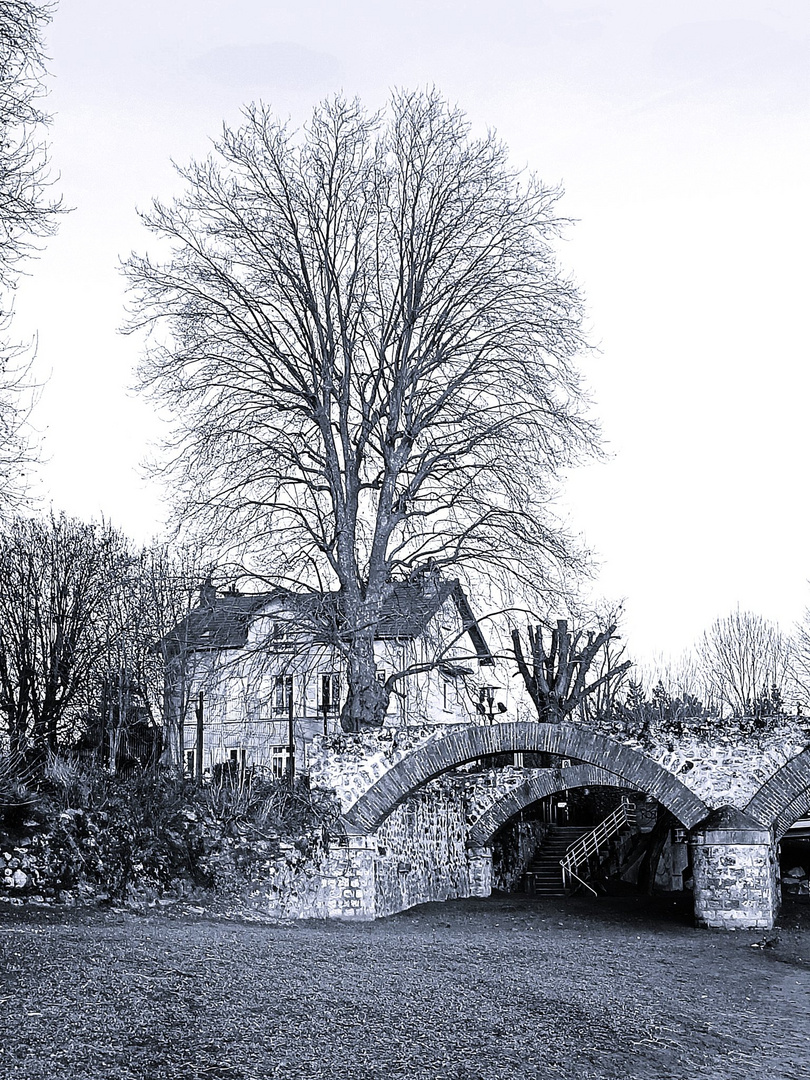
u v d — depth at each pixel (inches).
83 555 1232.2
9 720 1114.7
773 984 790.5
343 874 1058.7
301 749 1544.0
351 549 1251.2
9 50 700.0
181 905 866.8
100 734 1028.5
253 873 944.3
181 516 1216.8
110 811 864.9
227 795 1006.4
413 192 1293.1
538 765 1540.4
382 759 1093.8
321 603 1162.6
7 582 1151.6
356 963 700.7
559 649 1334.9
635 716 1647.4
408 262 1298.0
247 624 1219.9
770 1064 577.9
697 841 1035.9
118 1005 516.1
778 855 1146.7
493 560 1176.2
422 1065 492.7
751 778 1037.8
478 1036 552.7
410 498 1243.8
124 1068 440.8
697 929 1031.6
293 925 912.3
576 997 670.5
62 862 792.3
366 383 1295.5
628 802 1706.4
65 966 574.2
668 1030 619.8
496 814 1465.3
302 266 1273.4
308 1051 490.3
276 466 1239.5
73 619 1172.5
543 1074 507.2
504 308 1261.1
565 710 1310.3
